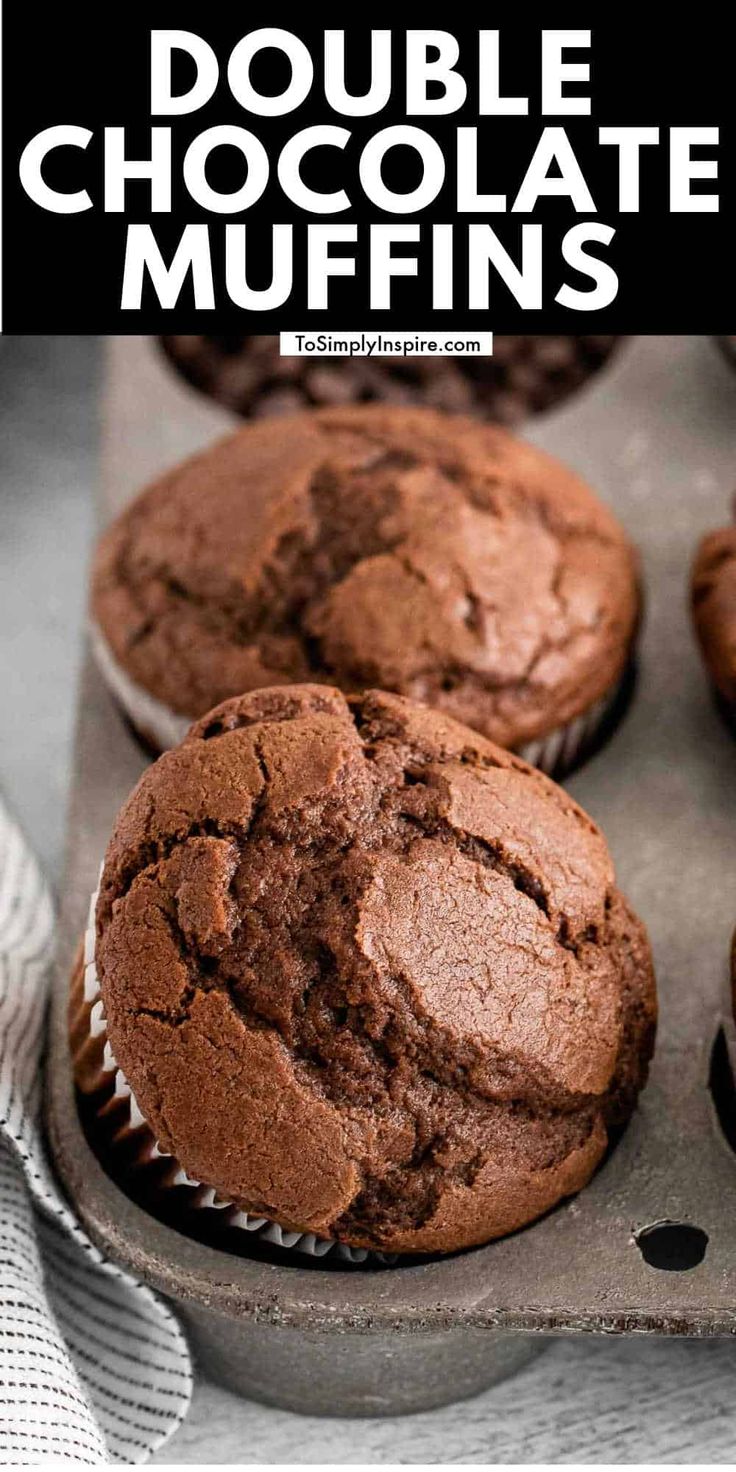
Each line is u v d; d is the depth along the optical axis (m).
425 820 0.33
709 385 0.46
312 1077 0.32
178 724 0.39
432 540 0.38
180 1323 0.36
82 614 0.49
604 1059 0.33
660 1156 0.35
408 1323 0.33
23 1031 0.36
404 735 0.34
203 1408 0.37
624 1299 0.33
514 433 0.45
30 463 0.52
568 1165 0.33
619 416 0.46
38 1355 0.34
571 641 0.39
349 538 0.39
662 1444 0.36
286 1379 0.36
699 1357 0.37
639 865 0.39
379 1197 0.33
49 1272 0.37
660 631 0.42
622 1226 0.34
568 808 0.35
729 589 0.39
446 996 0.32
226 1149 0.32
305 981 0.33
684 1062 0.36
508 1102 0.33
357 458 0.40
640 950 0.35
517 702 0.38
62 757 0.46
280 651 0.38
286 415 0.43
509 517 0.39
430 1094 0.33
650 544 0.43
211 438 0.46
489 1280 0.33
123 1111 0.34
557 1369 0.37
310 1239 0.34
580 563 0.40
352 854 0.33
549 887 0.33
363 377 0.45
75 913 0.38
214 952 0.33
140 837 0.33
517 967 0.33
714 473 0.45
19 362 0.54
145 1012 0.33
